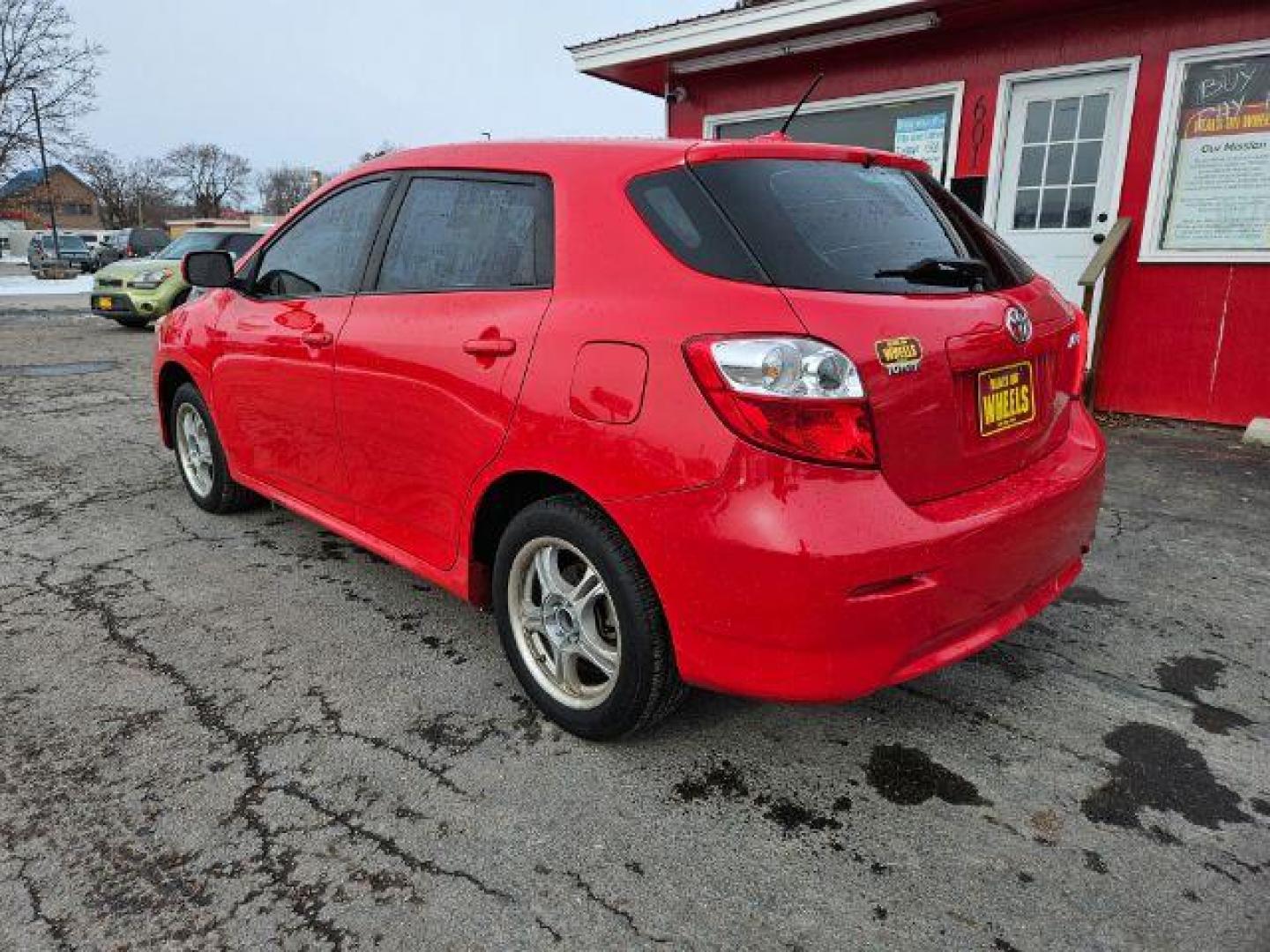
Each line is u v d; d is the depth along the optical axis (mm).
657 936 1812
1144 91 6117
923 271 2234
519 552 2482
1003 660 2938
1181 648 3023
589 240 2326
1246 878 1972
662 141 2410
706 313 2006
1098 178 6469
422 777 2318
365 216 3146
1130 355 6480
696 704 2670
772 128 8359
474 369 2486
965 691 2748
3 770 2328
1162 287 6258
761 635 1949
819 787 2287
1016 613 2332
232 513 4402
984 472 2246
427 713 2619
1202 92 5914
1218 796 2252
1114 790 2275
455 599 3428
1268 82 5652
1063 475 2432
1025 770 2359
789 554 1867
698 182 2221
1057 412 2600
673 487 1997
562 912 1872
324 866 1994
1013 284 2543
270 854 2031
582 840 2088
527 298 2414
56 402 7410
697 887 1947
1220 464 5254
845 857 2041
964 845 2076
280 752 2422
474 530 2631
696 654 2070
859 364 1914
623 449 2086
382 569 3713
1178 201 6125
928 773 2346
